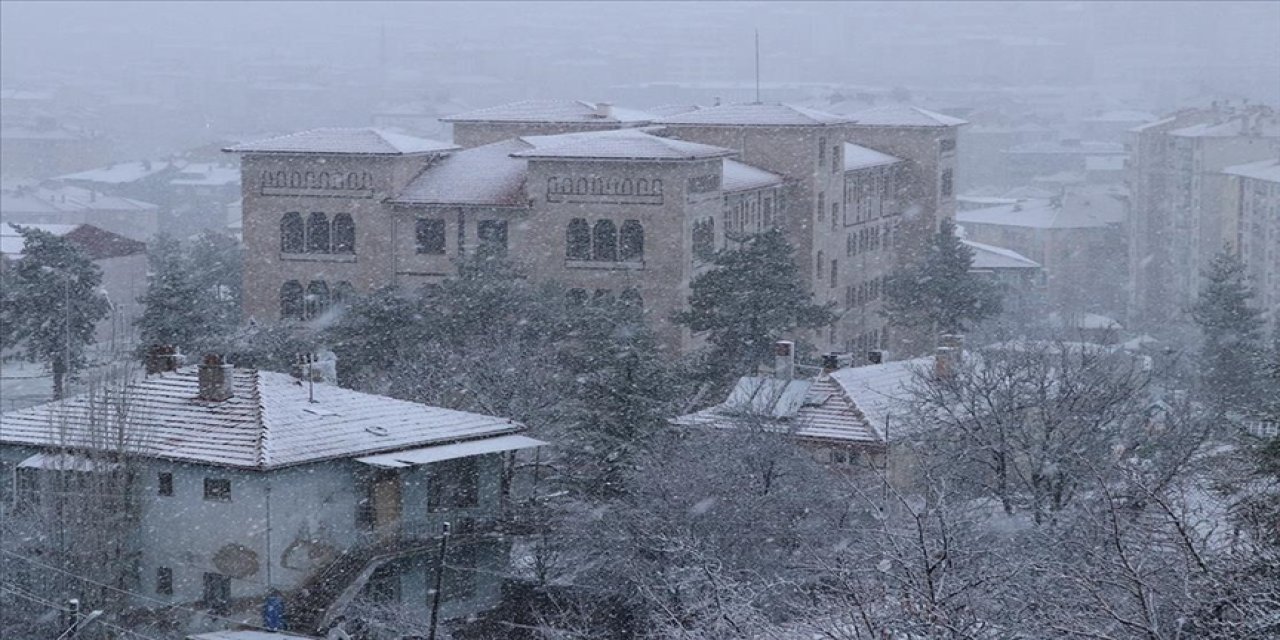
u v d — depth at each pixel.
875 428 58.84
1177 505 26.61
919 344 124.69
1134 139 192.62
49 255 104.00
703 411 62.00
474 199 106.31
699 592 44.34
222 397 53.94
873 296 134.88
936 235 126.94
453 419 56.19
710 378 83.62
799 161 119.88
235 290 130.62
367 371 85.31
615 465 55.59
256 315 110.19
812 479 51.66
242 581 50.41
